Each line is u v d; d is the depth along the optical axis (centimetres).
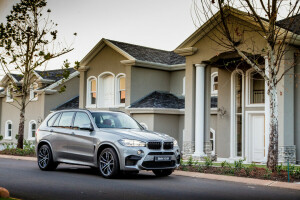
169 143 1062
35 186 891
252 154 1958
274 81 1179
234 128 2030
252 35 1645
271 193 871
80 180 1005
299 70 1628
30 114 3322
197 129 1875
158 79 2678
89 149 1093
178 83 2692
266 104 1619
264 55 1606
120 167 1010
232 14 1661
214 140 2369
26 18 2023
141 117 2497
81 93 2828
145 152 1010
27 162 1541
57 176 1085
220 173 1177
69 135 1159
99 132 1082
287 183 1010
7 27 2005
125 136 1028
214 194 834
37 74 3238
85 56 2780
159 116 2456
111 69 2666
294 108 1633
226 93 2061
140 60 2523
